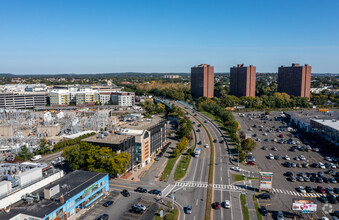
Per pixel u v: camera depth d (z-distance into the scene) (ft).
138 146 581.12
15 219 321.32
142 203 426.51
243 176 539.70
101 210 402.52
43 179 407.44
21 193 366.63
